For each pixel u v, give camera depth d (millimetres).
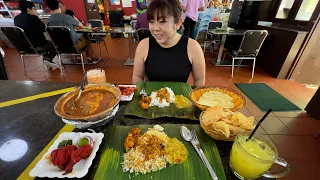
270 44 3287
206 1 4246
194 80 1237
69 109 673
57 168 496
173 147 559
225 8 4316
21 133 662
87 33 3334
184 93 942
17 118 746
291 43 2779
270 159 469
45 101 873
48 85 1031
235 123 609
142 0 3195
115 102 695
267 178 491
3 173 505
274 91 2607
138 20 3043
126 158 531
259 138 554
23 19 2818
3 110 798
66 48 2881
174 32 1037
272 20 3566
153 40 1146
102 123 690
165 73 1147
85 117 610
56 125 707
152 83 1035
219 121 613
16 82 1062
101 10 6469
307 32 2664
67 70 3311
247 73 3303
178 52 1120
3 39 4609
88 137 590
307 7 2744
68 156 509
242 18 4129
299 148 1587
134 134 610
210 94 864
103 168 504
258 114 2074
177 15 968
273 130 1802
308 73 2881
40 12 4855
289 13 3090
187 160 535
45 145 606
